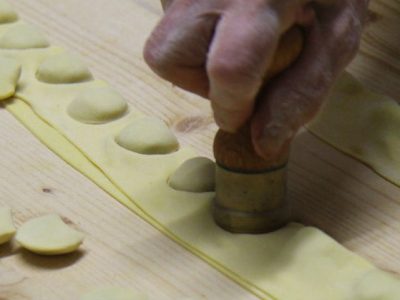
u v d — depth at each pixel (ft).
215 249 2.27
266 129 2.14
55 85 2.76
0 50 2.87
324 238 2.26
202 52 2.09
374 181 2.50
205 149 2.59
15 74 2.75
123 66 2.87
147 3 3.13
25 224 2.30
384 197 2.46
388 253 2.30
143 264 2.25
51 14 3.08
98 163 2.51
